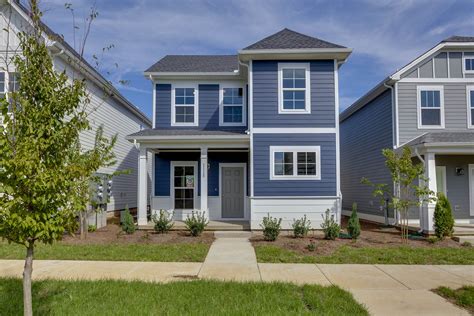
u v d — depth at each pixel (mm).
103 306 4961
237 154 15172
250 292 5641
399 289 6039
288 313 4742
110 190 16672
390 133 14484
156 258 8352
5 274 6789
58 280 6293
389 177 14500
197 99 15047
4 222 3486
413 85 14141
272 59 12875
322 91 12844
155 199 15125
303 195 12547
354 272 7184
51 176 3576
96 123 15383
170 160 15266
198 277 6742
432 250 9320
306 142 12727
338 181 12602
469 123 14062
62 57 11273
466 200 13953
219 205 14977
